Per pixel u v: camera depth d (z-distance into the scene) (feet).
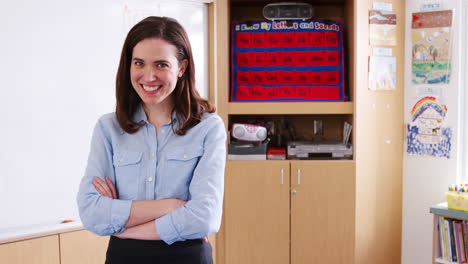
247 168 10.17
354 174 10.09
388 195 10.80
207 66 10.11
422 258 10.85
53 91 7.92
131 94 4.73
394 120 10.77
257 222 10.26
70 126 8.14
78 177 8.26
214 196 4.60
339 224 10.21
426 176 10.69
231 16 11.23
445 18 10.21
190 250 4.52
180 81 4.71
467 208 8.96
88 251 8.26
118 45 8.68
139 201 4.52
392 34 10.57
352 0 10.14
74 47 8.13
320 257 10.31
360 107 10.16
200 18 9.87
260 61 10.54
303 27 10.49
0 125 7.42
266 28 10.54
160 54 4.39
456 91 10.14
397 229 11.04
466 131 10.11
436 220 9.50
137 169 4.63
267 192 10.19
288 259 10.30
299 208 10.19
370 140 10.39
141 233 4.46
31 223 7.77
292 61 10.50
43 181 7.87
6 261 7.42
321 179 10.12
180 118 4.69
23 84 7.61
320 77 10.43
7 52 7.44
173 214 4.43
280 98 10.37
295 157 10.28
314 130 11.27
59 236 7.93
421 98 10.62
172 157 4.61
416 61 10.64
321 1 10.90
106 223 4.49
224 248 10.37
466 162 10.15
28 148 7.70
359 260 10.38
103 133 4.81
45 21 7.79
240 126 10.05
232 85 10.51
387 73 10.55
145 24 4.50
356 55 10.05
